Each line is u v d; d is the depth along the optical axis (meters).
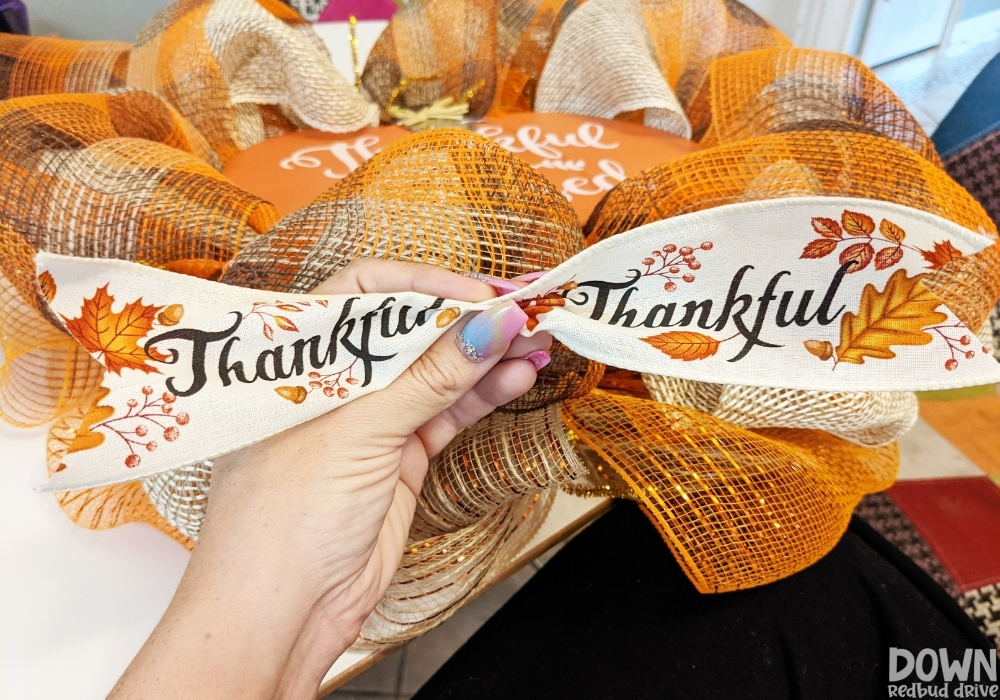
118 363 0.21
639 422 0.29
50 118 0.31
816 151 0.28
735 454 0.28
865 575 0.34
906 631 0.31
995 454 0.43
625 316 0.22
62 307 0.20
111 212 0.30
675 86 0.49
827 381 0.20
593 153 0.44
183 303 0.21
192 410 0.21
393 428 0.22
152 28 0.46
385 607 0.29
